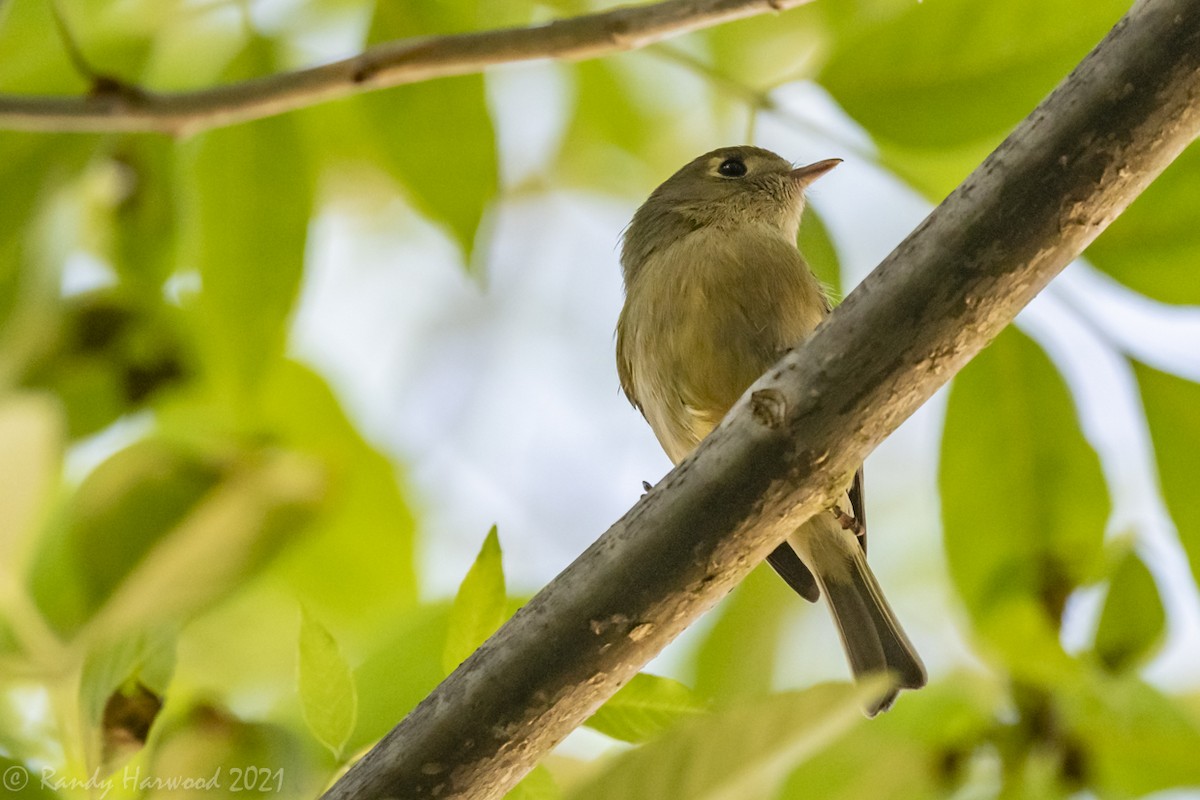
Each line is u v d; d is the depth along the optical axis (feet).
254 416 26.12
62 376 26.68
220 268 25.75
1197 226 21.89
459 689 17.21
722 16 22.35
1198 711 29.35
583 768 21.91
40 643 17.20
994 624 23.97
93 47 25.86
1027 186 17.01
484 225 25.89
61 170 25.55
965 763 24.70
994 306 17.25
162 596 17.17
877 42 23.25
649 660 17.70
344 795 16.85
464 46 22.85
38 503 16.84
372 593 27.58
